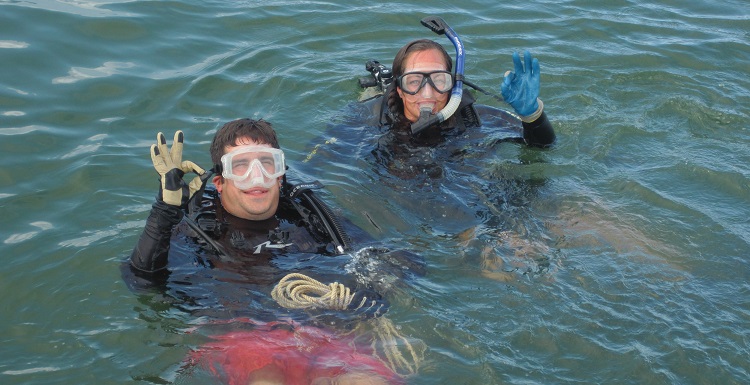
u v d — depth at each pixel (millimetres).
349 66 6926
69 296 3932
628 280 4117
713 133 5992
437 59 5527
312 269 4137
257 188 4223
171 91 6270
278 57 6980
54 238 4445
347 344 3598
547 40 7582
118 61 6609
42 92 6059
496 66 7113
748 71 7168
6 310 3859
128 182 5055
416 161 5324
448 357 3533
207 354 3537
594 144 5699
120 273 4094
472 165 5324
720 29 8008
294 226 4434
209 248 4234
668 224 4668
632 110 6332
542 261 4289
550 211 4812
